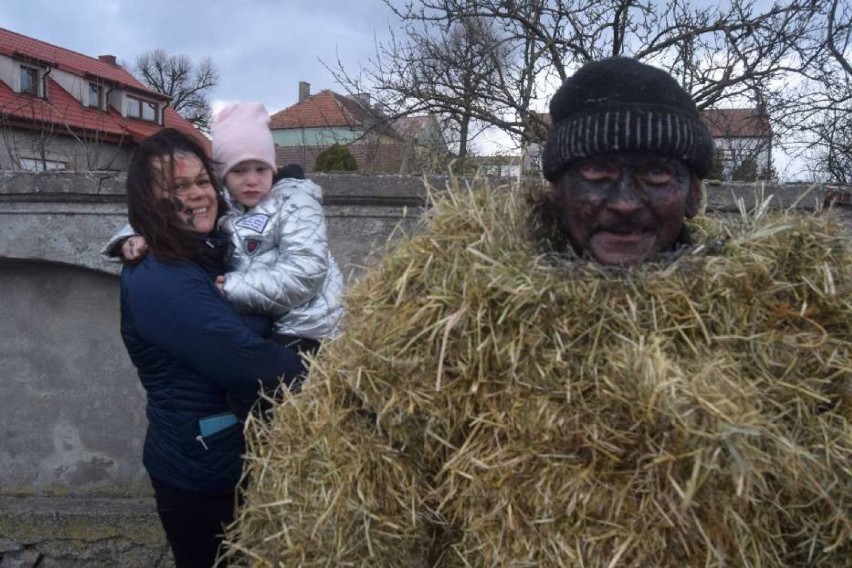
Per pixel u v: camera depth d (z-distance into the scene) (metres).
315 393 1.46
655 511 1.13
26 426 3.24
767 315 1.27
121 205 3.02
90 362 3.20
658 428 1.12
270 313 2.09
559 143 1.41
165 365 1.96
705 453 1.07
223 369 1.86
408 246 1.43
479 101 8.02
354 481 1.36
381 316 1.37
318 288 2.15
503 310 1.27
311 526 1.41
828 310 1.28
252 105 2.25
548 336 1.24
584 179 1.38
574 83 1.42
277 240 2.15
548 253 1.41
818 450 1.17
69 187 2.99
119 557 3.10
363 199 3.01
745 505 1.13
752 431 1.05
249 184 2.19
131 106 19.56
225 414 1.97
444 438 1.30
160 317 1.86
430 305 1.31
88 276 3.16
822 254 1.32
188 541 2.05
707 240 1.46
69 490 3.25
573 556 1.15
